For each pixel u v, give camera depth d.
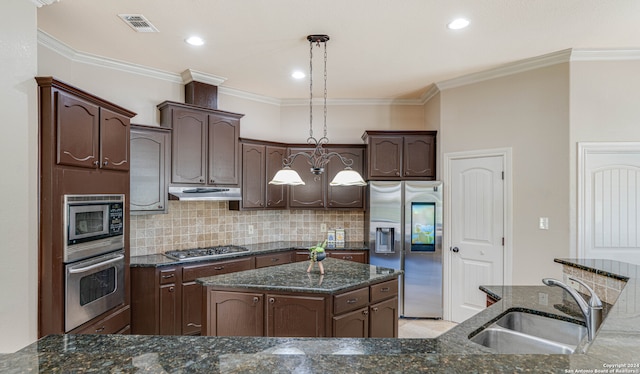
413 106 5.08
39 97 2.26
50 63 3.13
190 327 3.57
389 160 4.52
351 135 5.11
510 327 1.86
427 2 2.50
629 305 1.40
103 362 0.96
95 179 2.62
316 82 4.35
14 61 2.16
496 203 3.89
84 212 2.48
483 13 2.65
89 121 2.55
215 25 2.85
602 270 2.06
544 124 3.57
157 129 3.60
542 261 3.55
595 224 3.38
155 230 3.91
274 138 5.11
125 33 3.00
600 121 3.37
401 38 3.10
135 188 3.44
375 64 3.73
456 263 4.21
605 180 3.37
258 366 0.92
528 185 3.66
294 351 1.25
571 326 1.72
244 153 4.40
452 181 4.27
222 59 3.60
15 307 2.13
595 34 3.01
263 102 5.00
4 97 2.11
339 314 2.50
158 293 3.37
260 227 4.89
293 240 5.09
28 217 2.19
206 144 3.97
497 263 3.87
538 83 3.62
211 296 2.62
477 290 4.02
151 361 0.96
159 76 3.96
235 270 3.94
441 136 4.38
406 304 4.32
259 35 3.04
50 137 2.25
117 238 2.85
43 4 2.36
